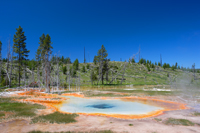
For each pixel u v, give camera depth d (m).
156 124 9.95
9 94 28.69
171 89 36.62
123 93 30.41
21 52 46.03
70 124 10.05
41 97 25.31
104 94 29.25
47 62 38.03
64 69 72.44
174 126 9.46
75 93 31.16
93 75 61.16
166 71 96.44
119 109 15.87
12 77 49.97
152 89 38.22
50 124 9.99
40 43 51.69
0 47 46.00
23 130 8.78
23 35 47.59
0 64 46.41
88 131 8.43
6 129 8.95
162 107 16.73
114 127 9.24
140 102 20.27
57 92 34.09
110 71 84.81
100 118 11.77
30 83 43.25
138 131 8.45
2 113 12.92
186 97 24.09
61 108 16.61
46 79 37.50
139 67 99.88
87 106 17.77
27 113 13.01
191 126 9.50
